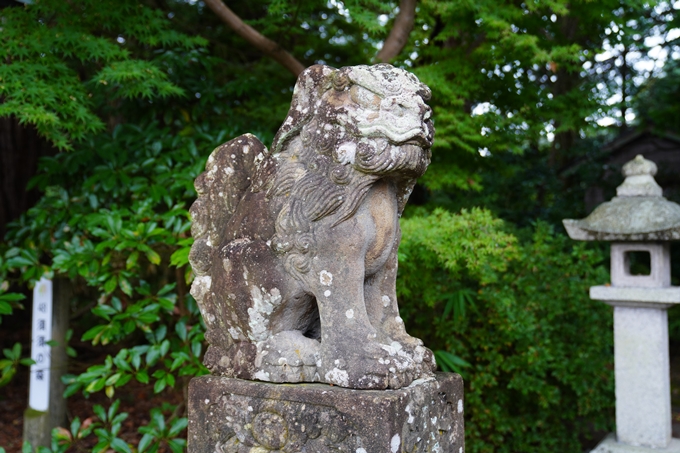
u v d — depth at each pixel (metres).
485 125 4.23
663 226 3.39
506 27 3.77
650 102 9.49
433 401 1.83
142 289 3.03
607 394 4.22
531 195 8.12
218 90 4.00
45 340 3.48
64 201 3.40
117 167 3.45
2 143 5.43
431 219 3.62
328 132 1.78
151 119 3.93
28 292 5.88
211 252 2.04
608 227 3.56
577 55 4.00
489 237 3.42
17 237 3.47
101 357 5.27
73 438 3.03
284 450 1.75
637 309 3.64
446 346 4.04
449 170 4.30
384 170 1.69
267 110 4.25
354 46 5.26
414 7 4.14
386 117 1.69
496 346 3.88
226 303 1.89
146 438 2.87
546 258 4.24
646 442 3.60
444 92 3.98
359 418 1.63
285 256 1.81
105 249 3.07
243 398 1.83
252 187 1.94
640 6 4.43
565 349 4.11
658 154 8.98
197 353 2.93
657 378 3.58
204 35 4.91
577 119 4.40
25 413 3.55
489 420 3.92
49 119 2.92
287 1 4.07
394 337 1.94
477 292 3.92
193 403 1.93
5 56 3.09
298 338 1.83
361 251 1.76
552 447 4.01
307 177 1.80
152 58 4.24
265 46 4.06
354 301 1.75
